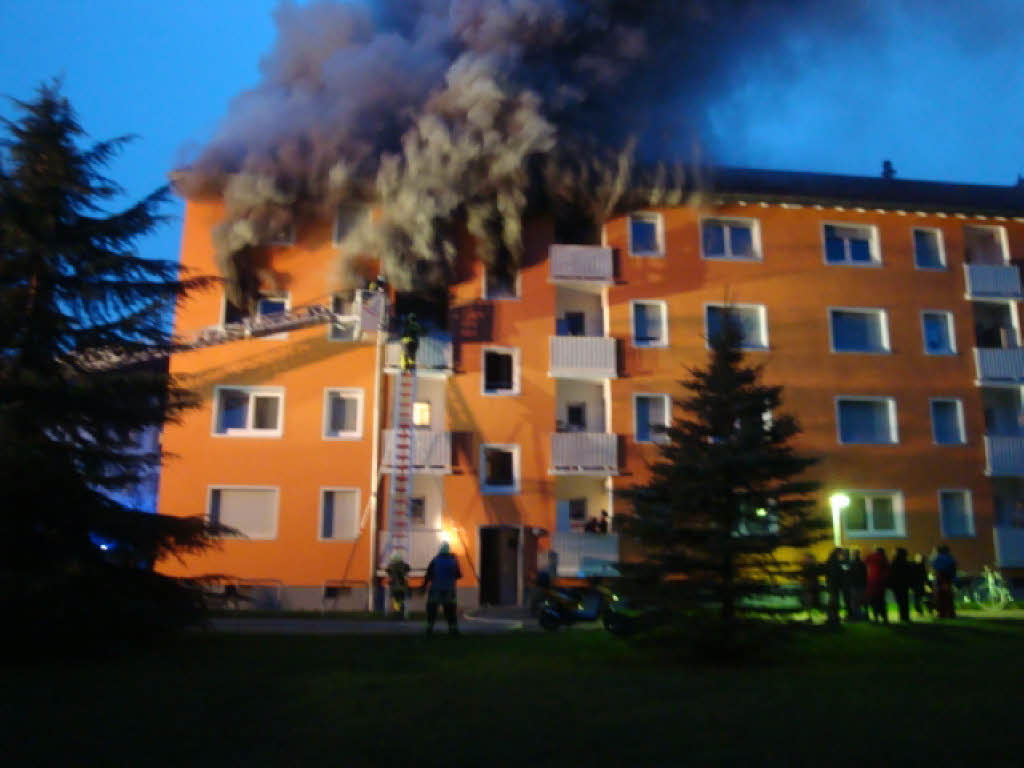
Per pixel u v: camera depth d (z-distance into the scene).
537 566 21.34
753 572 9.98
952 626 13.79
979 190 27.39
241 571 20.55
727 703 7.56
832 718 6.92
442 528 21.25
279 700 7.71
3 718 6.90
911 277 24.45
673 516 10.05
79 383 11.11
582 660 10.38
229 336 20.94
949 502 23.42
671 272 23.36
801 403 23.02
